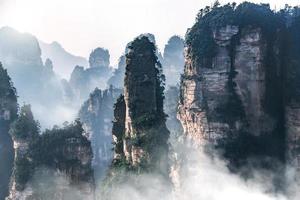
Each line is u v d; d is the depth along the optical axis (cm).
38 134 7250
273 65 7306
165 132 6619
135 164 6431
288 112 7156
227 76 7231
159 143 6419
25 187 6894
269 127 7244
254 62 7131
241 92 7206
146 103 6612
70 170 6894
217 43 7281
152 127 6438
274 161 7125
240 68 7194
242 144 7188
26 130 7156
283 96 7294
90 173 7075
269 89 7256
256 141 7188
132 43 6812
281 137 7244
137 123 6500
